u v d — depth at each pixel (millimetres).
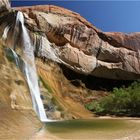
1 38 33938
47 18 56344
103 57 60938
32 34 47625
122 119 34969
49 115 34938
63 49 55500
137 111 48656
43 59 49188
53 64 51469
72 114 39281
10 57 29656
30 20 50938
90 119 35156
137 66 63469
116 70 60469
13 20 39625
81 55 57375
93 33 60875
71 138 16797
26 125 20188
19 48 41500
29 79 37719
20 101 23938
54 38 56688
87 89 57156
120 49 63031
